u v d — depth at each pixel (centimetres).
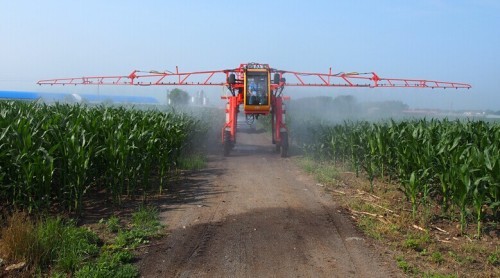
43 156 726
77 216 768
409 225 734
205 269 554
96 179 922
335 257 596
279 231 709
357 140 1244
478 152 745
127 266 544
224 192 1010
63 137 809
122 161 853
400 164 911
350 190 1023
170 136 1172
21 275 507
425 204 790
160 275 534
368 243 653
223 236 683
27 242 545
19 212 712
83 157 771
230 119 1780
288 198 947
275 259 589
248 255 603
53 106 1502
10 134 768
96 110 1309
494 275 536
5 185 739
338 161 1443
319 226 737
